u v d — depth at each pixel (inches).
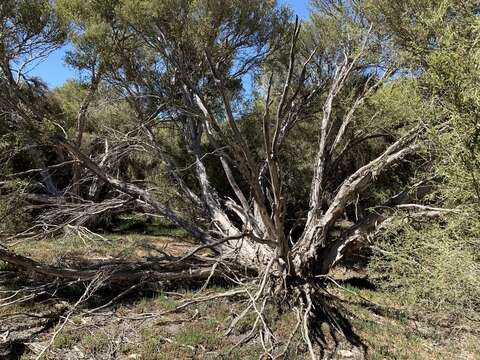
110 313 253.9
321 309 275.4
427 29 209.2
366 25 328.2
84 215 346.6
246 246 316.2
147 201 349.1
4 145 328.8
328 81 407.2
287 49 384.8
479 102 155.1
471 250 191.2
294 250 297.3
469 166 160.7
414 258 237.5
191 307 270.4
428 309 281.6
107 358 206.8
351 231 316.8
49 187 490.6
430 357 238.1
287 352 224.4
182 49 301.3
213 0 281.4
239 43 346.3
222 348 226.1
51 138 319.3
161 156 398.3
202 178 398.9
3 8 325.7
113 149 400.8
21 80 487.5
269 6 341.7
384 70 338.0
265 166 389.7
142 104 409.7
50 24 378.3
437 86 169.6
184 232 557.6
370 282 355.6
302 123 493.0
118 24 313.0
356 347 239.9
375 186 412.5
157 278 287.0
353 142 382.3
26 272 299.1
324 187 389.4
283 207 264.8
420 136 252.7
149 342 223.9
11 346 213.0
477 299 233.0
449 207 217.3
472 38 196.9
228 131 474.0
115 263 301.1
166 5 272.1
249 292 262.8
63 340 219.1
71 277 270.7
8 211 325.7
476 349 249.6
